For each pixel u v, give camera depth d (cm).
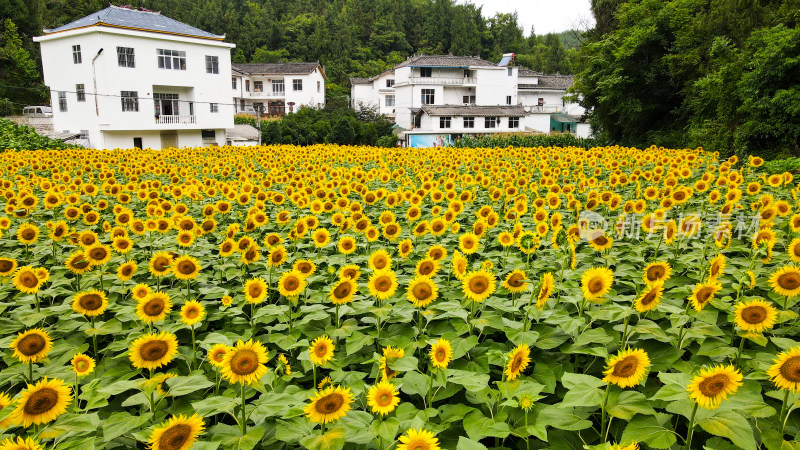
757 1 2342
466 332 371
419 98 6228
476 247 449
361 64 9244
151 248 586
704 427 223
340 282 352
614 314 322
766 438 237
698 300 307
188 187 862
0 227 588
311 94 6825
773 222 555
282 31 9138
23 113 4775
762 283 405
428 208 805
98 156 1605
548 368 318
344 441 233
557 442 264
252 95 6781
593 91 3175
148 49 3609
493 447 271
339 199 724
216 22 8650
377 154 1725
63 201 741
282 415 251
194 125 3947
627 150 1706
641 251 516
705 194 856
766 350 335
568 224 658
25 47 5553
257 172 1279
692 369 304
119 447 263
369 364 354
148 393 269
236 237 662
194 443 228
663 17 2827
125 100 3525
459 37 9919
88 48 3444
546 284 316
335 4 11069
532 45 11606
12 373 300
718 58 2369
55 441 230
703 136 2220
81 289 445
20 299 416
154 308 332
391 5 10669
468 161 1536
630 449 206
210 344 322
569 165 1309
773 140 1894
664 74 2852
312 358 281
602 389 279
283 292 370
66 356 338
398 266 527
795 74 1858
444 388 298
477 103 6372
